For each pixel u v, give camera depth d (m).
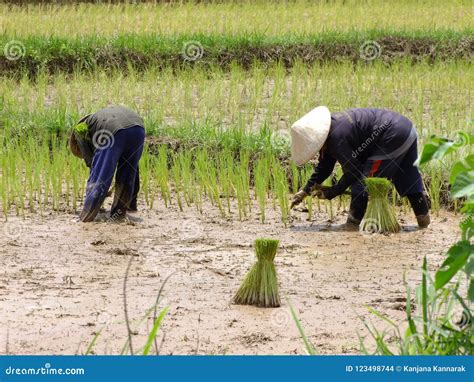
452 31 38.41
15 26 38.38
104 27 39.00
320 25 40.59
